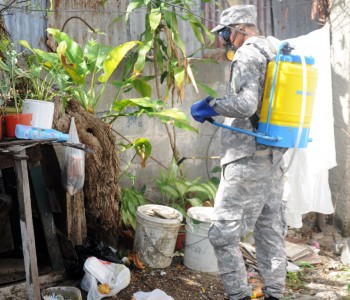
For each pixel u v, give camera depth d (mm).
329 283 4527
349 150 5426
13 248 4391
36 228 4203
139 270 4387
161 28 5051
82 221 4168
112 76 5113
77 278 4000
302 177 4988
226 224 3594
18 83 4004
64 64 3957
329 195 5234
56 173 4000
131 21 5191
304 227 5676
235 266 3596
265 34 5945
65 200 4012
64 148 3916
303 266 4816
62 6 4754
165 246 4438
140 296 3803
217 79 5820
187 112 5672
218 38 5762
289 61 3383
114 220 4328
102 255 4082
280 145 3445
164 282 4254
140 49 4770
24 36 4539
